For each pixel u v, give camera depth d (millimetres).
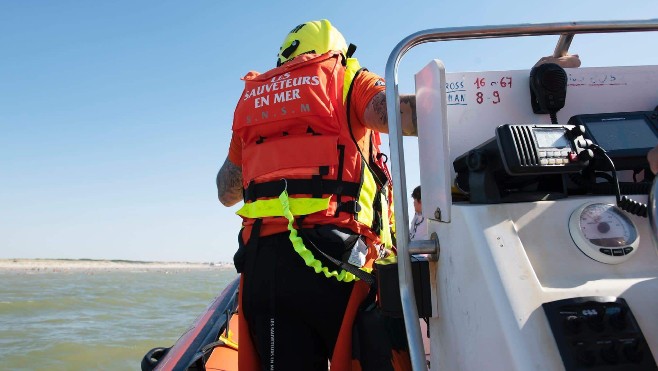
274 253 1504
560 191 1181
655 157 996
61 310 18016
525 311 926
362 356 1469
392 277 1304
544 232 1065
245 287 1537
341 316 1494
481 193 1132
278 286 1479
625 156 1355
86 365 9875
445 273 1159
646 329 927
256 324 1534
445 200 1129
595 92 1657
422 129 1279
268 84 1647
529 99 1609
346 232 1496
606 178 1304
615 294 964
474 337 1011
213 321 2623
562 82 1554
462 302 1067
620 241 1046
